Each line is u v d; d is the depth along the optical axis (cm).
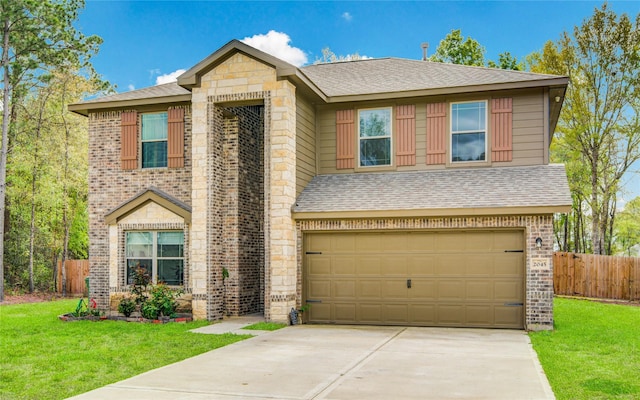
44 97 2662
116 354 1060
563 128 2781
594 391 781
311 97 1659
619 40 2619
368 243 1507
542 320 1359
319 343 1182
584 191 3089
